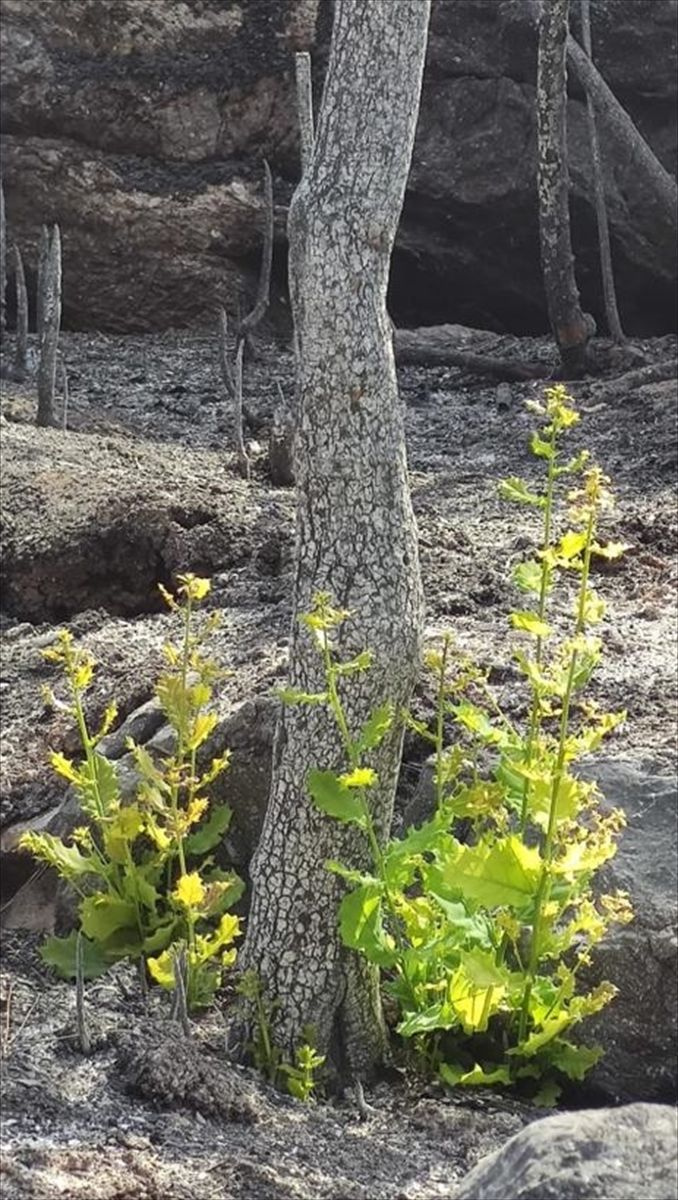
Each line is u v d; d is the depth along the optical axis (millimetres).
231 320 11875
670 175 11320
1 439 7719
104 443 7871
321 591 3299
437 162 11516
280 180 12039
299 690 3342
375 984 3457
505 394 9461
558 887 3348
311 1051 3297
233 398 9305
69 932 4047
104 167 11766
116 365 10719
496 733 3512
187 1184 2887
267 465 7457
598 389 9180
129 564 6180
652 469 7227
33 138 11773
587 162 11297
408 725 3990
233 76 11867
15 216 11789
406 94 3217
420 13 3205
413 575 3352
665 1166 2441
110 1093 3234
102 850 4098
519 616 3279
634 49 11453
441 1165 3082
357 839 3373
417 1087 3434
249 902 4008
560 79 9125
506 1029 3447
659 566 5539
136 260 11836
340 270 3215
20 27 11711
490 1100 3398
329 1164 3043
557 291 9523
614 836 3664
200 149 11898
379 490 3285
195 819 3645
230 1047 3463
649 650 4668
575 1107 3447
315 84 11922
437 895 3402
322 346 3238
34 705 5125
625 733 4078
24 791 4633
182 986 3475
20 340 10070
